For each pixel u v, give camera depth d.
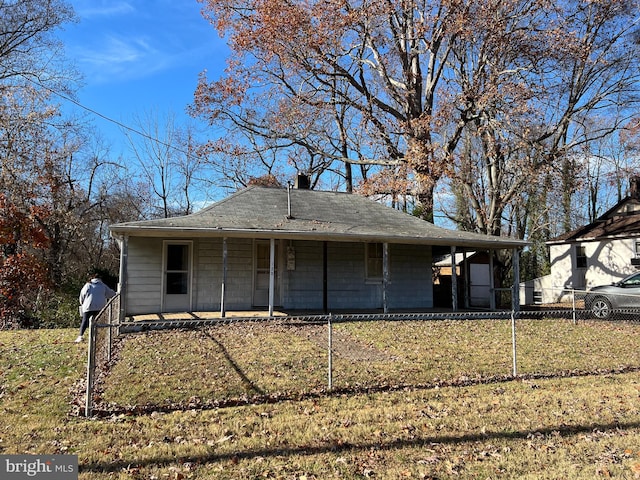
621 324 14.10
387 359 8.99
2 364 8.64
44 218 21.52
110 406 6.16
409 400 6.52
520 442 4.96
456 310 16.00
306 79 24.69
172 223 13.02
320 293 16.38
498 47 22.08
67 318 16.30
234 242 15.53
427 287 17.77
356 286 16.84
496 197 26.61
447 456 4.59
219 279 15.30
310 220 15.91
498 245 16.58
